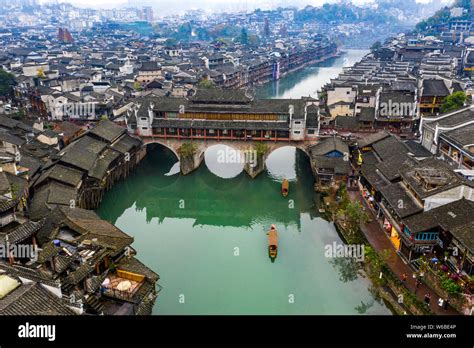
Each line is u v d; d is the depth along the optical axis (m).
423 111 112.06
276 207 79.62
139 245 66.31
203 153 99.00
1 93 133.12
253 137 89.69
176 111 91.25
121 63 189.12
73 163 71.19
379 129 101.50
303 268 58.28
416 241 50.12
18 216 51.75
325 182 80.56
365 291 52.69
